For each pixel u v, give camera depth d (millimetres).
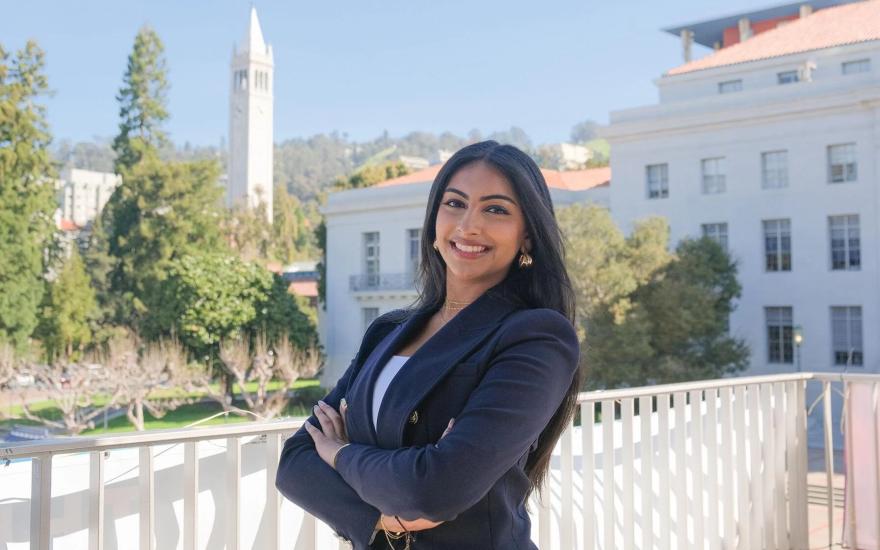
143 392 33188
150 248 56250
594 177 42812
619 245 27469
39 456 1750
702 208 33000
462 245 1472
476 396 1310
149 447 1949
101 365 34219
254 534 2348
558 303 1483
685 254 29391
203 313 38906
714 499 3369
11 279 46500
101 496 1858
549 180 41062
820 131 30297
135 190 56844
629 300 27203
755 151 31766
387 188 40281
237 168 139500
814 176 30406
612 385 26516
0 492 1963
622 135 34938
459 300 1521
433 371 1374
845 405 3883
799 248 30703
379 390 1459
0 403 37094
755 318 31641
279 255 93500
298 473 1458
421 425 1355
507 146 1526
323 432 1514
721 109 32438
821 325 30188
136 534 2184
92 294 52219
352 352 41719
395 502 1273
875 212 29047
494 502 1355
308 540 2295
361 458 1352
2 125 47312
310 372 38312
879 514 3754
